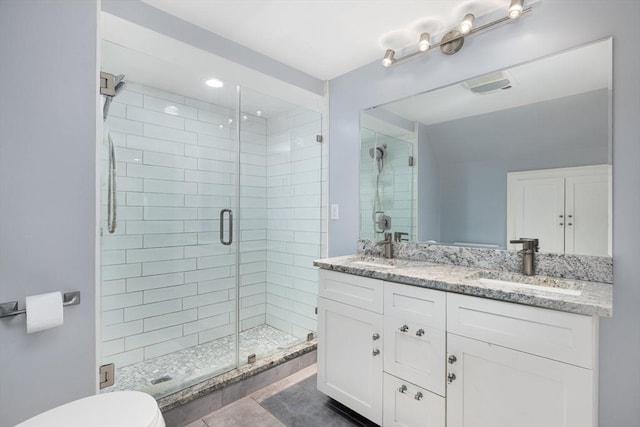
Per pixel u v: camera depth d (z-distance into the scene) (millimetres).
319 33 1895
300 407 1837
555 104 1466
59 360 1267
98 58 1369
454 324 1284
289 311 2748
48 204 1234
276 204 2859
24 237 1183
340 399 1725
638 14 1254
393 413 1481
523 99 1564
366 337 1606
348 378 1690
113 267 2148
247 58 2053
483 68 1681
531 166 1550
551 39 1464
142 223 2260
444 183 1863
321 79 2500
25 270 1183
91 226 1348
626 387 1259
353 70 2336
